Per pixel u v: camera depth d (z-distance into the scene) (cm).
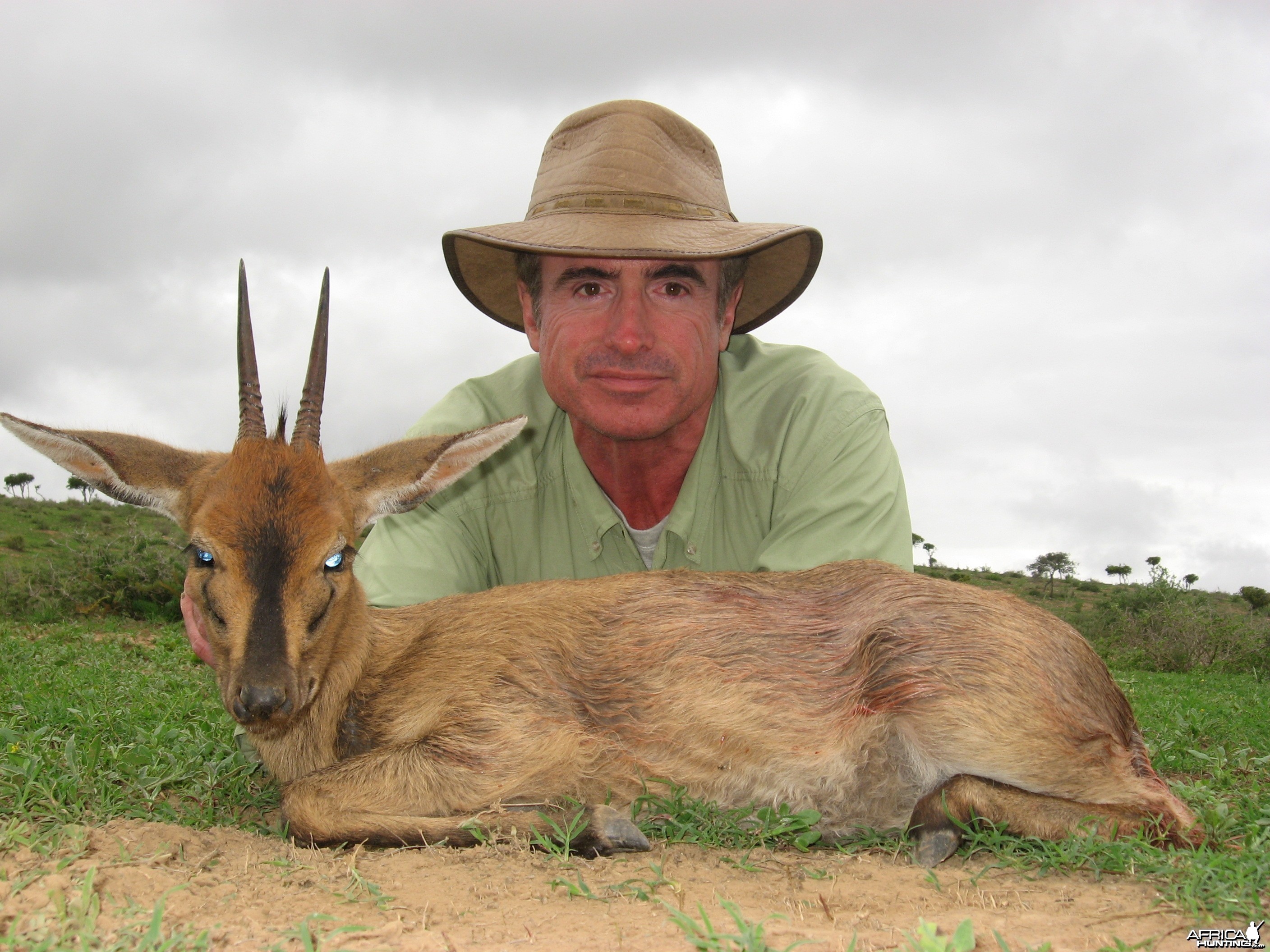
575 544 114
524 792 86
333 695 89
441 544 111
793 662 89
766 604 92
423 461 93
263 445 87
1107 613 500
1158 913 72
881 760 88
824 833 89
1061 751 86
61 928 65
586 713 89
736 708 88
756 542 110
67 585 349
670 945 66
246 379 89
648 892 74
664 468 111
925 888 77
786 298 120
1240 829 88
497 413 118
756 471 110
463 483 113
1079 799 86
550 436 115
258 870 76
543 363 106
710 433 112
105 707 125
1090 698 88
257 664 80
